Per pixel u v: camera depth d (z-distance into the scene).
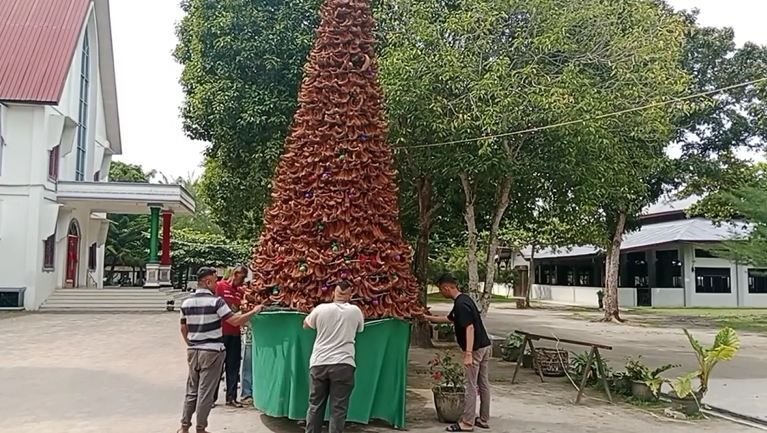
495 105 10.27
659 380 9.68
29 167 25.38
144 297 26.34
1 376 10.84
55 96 25.39
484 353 7.75
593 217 21.41
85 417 8.03
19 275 25.09
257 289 7.72
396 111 10.87
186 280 40.09
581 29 11.08
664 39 11.42
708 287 37.12
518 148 11.38
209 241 41.97
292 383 7.26
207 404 6.98
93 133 32.19
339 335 6.52
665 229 38.75
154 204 27.66
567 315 30.39
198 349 6.98
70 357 13.10
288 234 7.74
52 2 29.48
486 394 7.83
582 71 11.16
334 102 7.98
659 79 11.02
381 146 8.12
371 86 8.20
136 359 12.92
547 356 11.91
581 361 11.66
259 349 7.78
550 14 10.80
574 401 9.58
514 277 49.78
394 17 11.94
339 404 6.48
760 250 23.97
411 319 7.78
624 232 28.30
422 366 12.74
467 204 12.40
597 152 10.84
